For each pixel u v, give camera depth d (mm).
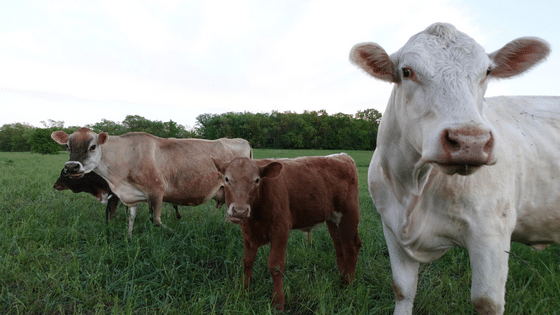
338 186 3875
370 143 97562
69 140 5316
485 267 1965
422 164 1965
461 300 2889
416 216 2205
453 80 1586
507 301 2809
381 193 2545
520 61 2035
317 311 2760
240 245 4242
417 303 2963
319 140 95750
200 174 6043
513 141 2240
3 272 3248
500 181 2033
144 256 3799
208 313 2744
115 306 2641
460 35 1792
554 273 3203
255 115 109875
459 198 2020
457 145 1407
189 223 5164
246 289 3066
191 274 3434
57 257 3693
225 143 6930
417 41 1802
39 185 8680
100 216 5707
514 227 2186
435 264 3867
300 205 3551
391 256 2582
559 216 2348
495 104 2512
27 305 2768
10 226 4754
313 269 3693
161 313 2707
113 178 5438
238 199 3053
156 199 5492
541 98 2713
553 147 2344
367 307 2820
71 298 2875
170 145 5918
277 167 3100
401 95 1939
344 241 3721
